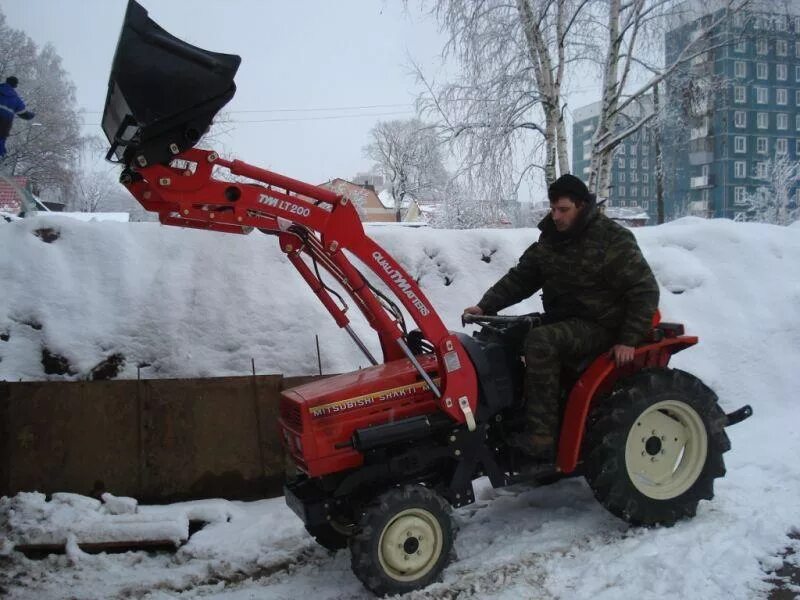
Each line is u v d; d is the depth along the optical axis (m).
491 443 3.92
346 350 5.68
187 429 4.79
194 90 3.04
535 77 14.06
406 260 6.39
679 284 6.64
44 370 5.18
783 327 6.36
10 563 3.81
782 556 3.48
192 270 5.80
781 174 26.16
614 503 3.71
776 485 4.35
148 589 3.59
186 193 3.17
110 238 5.82
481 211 14.58
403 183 37.34
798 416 5.71
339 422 3.48
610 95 14.94
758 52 16.83
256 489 4.86
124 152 3.20
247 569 3.79
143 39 3.05
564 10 14.06
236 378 4.92
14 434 4.51
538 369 3.69
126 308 5.50
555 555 3.61
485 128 13.85
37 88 34.78
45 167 34.75
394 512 3.34
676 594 3.12
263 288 5.84
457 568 3.54
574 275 3.86
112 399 4.70
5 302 5.33
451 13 13.50
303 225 3.43
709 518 3.90
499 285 4.33
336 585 3.54
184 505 4.54
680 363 5.99
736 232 7.04
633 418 3.74
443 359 3.58
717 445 3.95
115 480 4.63
